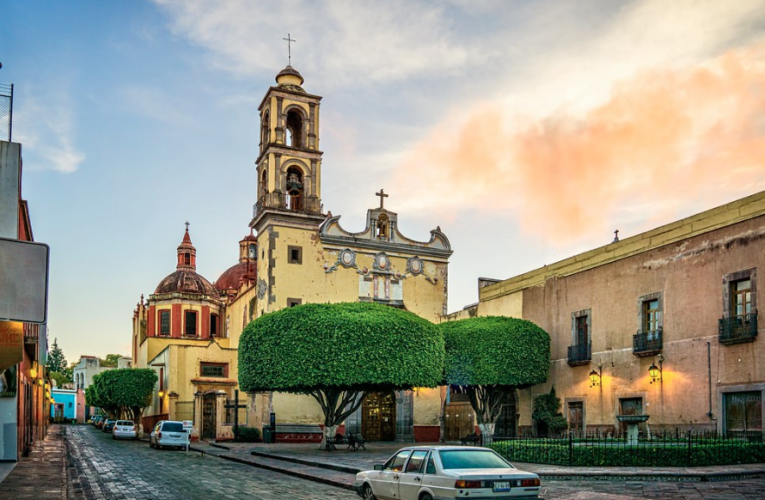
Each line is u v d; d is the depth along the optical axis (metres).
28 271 13.12
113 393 54.25
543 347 31.75
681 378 25.36
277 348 29.59
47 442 40.28
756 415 22.36
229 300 65.00
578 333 31.12
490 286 38.19
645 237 27.86
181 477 20.62
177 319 62.84
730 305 23.83
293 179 42.75
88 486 18.38
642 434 26.47
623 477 17.39
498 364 30.77
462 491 11.07
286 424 38.75
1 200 16.64
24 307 12.98
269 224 41.19
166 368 48.62
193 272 68.12
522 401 33.88
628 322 28.16
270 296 40.25
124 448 36.12
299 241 41.62
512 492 11.33
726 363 23.62
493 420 32.81
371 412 41.22
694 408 24.67
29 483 18.20
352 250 42.75
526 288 34.91
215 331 65.12
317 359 28.61
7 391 24.52
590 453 19.08
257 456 28.73
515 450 21.34
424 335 30.09
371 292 42.81
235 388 46.41
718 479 17.09
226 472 22.50
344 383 28.48
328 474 20.88
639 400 27.27
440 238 45.66
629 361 27.86
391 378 28.83
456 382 31.38
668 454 18.75
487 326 31.66
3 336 15.39
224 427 40.97
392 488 12.95
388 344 29.08
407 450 13.20
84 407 110.19
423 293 44.22
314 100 44.56
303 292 41.03
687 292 25.56
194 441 41.66
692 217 25.78
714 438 21.91
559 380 31.73
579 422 30.25
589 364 30.00
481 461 12.14
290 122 45.94
